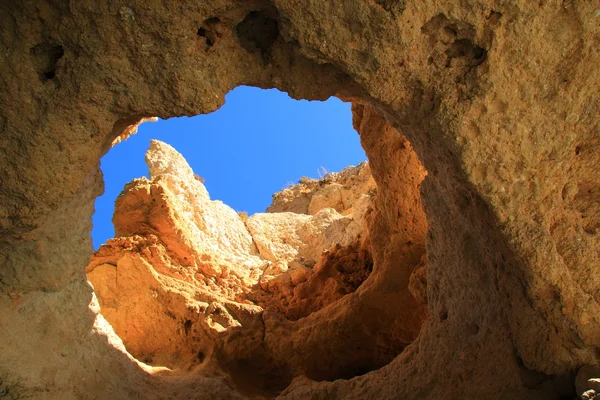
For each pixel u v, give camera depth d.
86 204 3.45
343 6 2.48
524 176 2.81
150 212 6.21
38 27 2.46
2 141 2.59
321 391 4.50
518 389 3.27
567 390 3.15
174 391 4.32
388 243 5.53
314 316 5.67
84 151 2.70
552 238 2.97
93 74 2.53
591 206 3.06
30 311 3.21
